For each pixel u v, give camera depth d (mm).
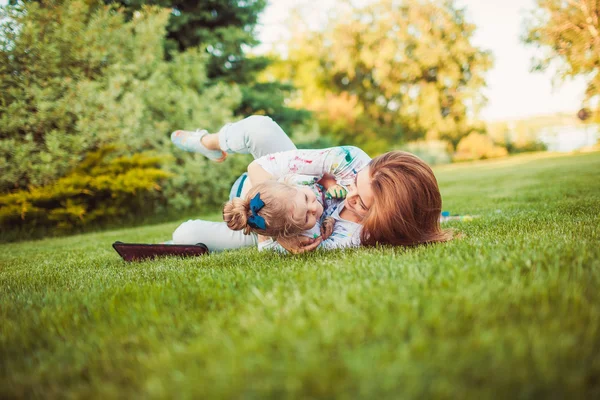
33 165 6926
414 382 777
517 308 1093
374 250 2158
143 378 935
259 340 1009
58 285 2113
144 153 8211
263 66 13461
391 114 26484
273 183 2139
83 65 7852
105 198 7602
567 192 4867
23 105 6977
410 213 2240
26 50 7090
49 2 7555
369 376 815
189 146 3406
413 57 25641
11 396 941
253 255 2418
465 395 746
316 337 980
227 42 12062
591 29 8047
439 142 25906
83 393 898
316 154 2486
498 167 14500
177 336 1158
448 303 1150
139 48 8750
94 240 4988
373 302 1203
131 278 2053
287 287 1496
